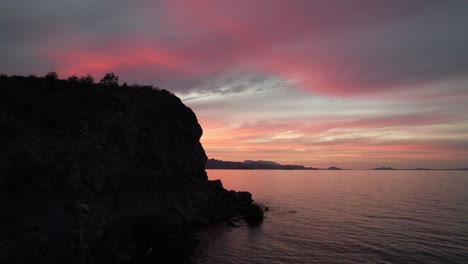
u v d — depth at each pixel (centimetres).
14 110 3098
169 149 4994
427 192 10394
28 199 2173
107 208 2816
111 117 3878
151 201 3638
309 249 3256
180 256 2930
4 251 1711
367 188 12319
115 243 2628
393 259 2930
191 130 5728
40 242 1917
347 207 6494
